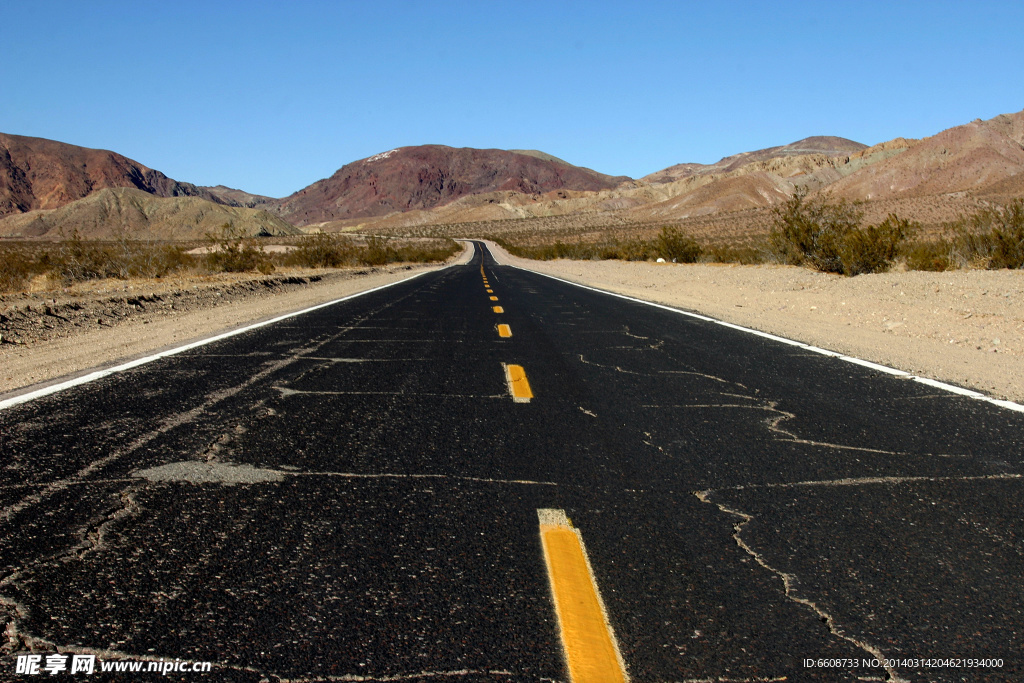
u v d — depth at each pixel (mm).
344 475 4129
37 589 2750
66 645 2369
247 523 3408
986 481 4105
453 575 2895
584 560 3047
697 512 3615
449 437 4953
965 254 18438
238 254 27938
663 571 2957
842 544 3246
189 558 3023
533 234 151000
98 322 11891
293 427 5188
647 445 4789
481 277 30578
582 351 8945
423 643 2400
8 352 8805
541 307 15133
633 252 45781
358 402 6031
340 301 16578
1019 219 17406
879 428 5246
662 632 2488
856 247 19031
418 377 7176
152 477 4059
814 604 2707
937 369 7531
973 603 2734
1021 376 7109
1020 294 12039
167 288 17484
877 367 7715
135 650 2342
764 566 3020
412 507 3639
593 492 3887
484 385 6793
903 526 3459
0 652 2326
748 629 2520
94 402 5949
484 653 2340
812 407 5906
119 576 2855
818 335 10281
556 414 5660
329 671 2238
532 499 3771
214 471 4172
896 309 12281
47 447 4637
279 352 8742
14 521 3408
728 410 5812
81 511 3541
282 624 2506
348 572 2912
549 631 2482
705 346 9328
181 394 6285
